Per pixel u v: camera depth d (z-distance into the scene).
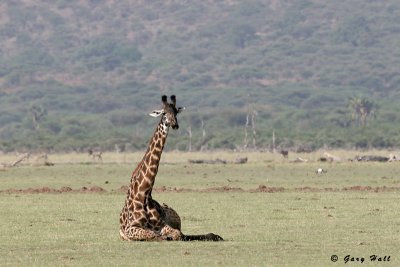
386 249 23.45
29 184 52.84
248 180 55.44
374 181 53.84
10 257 22.45
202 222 30.23
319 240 25.17
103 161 95.12
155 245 23.83
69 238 25.86
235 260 21.70
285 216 31.88
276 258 22.02
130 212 24.52
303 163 75.44
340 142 149.00
